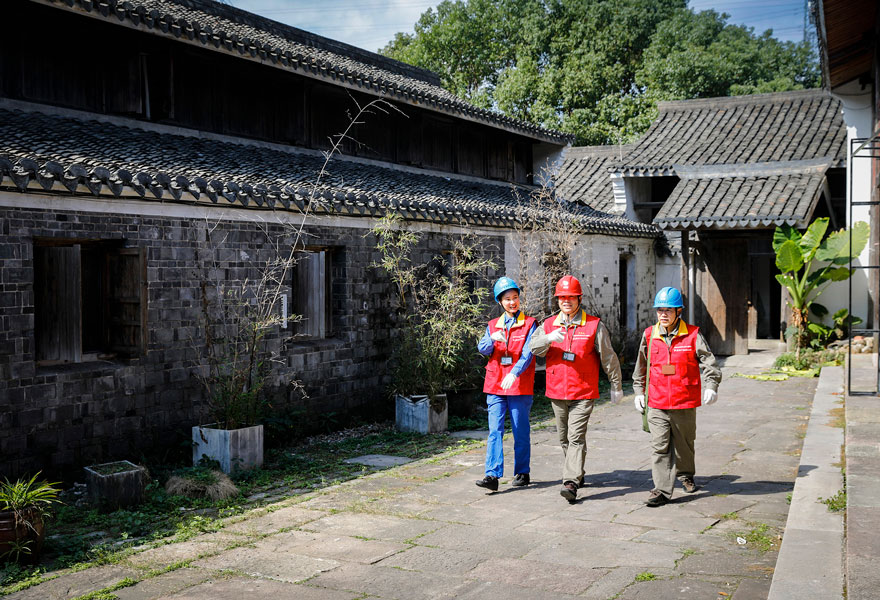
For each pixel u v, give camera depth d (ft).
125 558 16.97
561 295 21.38
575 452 21.03
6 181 20.81
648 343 20.85
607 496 21.24
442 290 36.81
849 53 46.26
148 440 25.29
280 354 29.76
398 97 42.22
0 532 16.39
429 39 112.16
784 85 100.42
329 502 21.29
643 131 94.63
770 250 64.03
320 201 29.89
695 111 68.54
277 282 29.58
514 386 22.08
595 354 21.49
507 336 22.29
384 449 28.76
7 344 21.47
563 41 105.09
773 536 17.42
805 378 44.78
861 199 52.54
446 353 32.73
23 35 29.45
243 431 24.91
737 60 103.09
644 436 29.81
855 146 52.54
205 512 20.88
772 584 13.41
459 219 37.06
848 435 23.49
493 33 110.52
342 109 42.93
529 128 54.03
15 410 21.68
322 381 31.71
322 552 17.15
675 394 20.25
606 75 99.55
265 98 38.50
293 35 45.06
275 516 20.06
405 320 33.96
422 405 31.55
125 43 32.45
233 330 27.86
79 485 23.12
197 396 26.81
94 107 31.65
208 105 35.70
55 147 25.39
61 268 23.76
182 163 28.58
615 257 54.49
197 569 16.26
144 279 24.39
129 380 24.66
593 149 73.46
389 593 14.64
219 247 27.40
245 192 27.25
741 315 56.34
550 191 51.06
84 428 23.45
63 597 14.84
